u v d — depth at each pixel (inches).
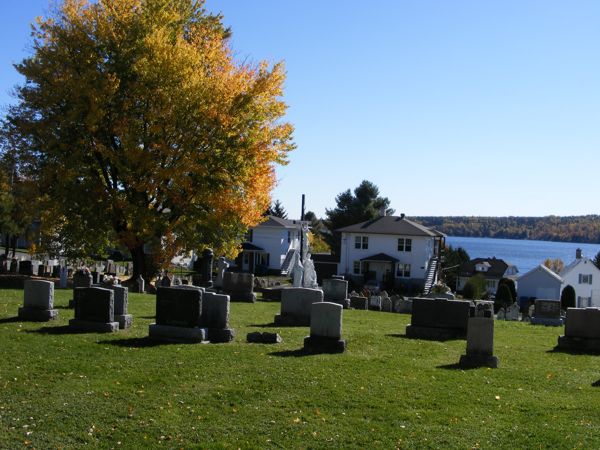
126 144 1349.7
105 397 522.3
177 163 1392.7
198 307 728.3
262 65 1461.6
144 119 1411.2
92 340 716.7
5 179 1683.1
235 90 1422.2
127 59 1395.2
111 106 1382.9
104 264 2204.7
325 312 708.7
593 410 511.8
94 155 1443.2
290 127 1488.7
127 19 1403.8
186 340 721.6
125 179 1405.0
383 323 995.9
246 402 519.2
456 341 809.5
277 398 528.7
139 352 665.6
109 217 1454.2
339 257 3228.3
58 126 1401.3
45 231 1503.4
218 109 1392.7
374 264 2896.2
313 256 3211.1
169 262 1510.8
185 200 1454.2
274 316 972.6
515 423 478.9
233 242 1582.2
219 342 738.8
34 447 428.5
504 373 632.4
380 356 693.9
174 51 1382.9
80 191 1400.1
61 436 447.2
